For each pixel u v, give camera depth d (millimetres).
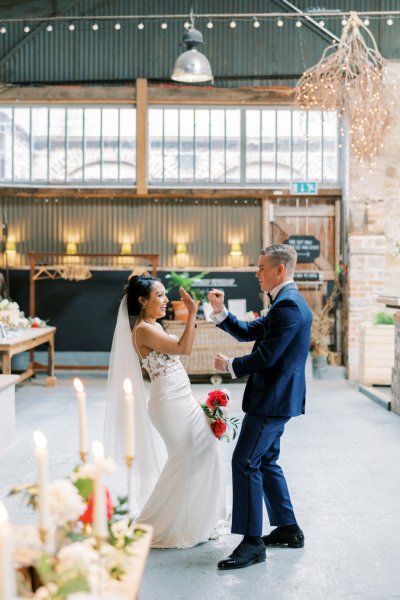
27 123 10555
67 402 8281
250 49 10398
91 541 2018
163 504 3891
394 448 6086
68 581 1766
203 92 10398
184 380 3936
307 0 10297
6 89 10422
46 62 10453
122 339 4137
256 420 3594
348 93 8461
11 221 10695
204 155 10586
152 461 4164
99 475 1820
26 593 1915
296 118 10539
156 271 10195
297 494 4816
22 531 2309
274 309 3547
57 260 10664
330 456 5824
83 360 10602
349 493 4836
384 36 10078
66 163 10578
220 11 10383
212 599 3242
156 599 3238
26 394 8828
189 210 10664
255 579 3459
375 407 7957
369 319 10102
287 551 3818
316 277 10617
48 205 10672
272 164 10594
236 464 3645
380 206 10078
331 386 9508
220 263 10695
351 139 8914
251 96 10383
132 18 9461
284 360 3574
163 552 3811
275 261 3668
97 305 10594
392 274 10156
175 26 10414
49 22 10398
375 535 4055
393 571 3562
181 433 3852
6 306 8938
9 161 10586
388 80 9953
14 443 6238
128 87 10398
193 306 3801
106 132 10531
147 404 4211
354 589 3354
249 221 10672
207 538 3961
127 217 10672
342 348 10562
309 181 10359
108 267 10562
